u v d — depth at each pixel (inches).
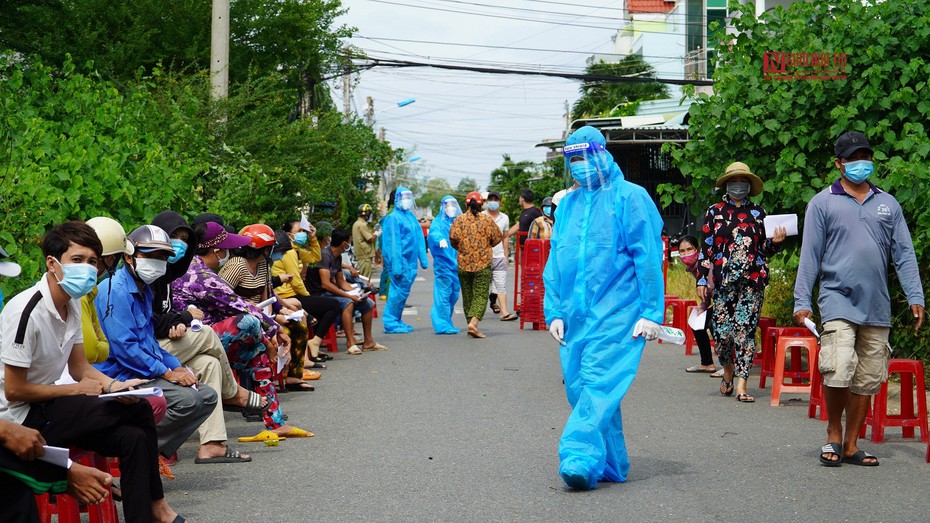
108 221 237.8
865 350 271.0
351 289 520.7
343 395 389.7
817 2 449.7
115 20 730.8
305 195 722.8
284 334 330.0
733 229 379.6
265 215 569.6
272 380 310.5
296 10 824.9
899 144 401.1
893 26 422.9
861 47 423.5
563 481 253.6
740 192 383.6
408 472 265.1
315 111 859.4
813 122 430.3
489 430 319.9
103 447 195.2
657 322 251.4
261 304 346.3
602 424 245.3
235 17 801.6
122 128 448.5
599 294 252.8
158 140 516.7
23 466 167.2
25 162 328.5
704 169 446.0
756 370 457.4
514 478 257.9
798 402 370.3
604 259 253.0
